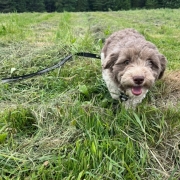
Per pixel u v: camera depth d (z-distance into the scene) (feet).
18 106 1.61
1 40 3.12
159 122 1.51
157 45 3.33
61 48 2.48
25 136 1.41
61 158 1.22
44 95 1.84
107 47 1.85
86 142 1.26
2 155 1.19
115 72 1.52
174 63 2.51
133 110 1.56
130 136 1.38
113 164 1.18
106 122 1.42
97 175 1.14
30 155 1.24
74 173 1.15
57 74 2.05
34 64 2.27
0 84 1.92
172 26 5.98
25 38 3.35
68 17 7.50
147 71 1.40
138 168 1.21
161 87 1.97
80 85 1.84
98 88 1.89
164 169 1.25
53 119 1.49
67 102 1.62
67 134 1.36
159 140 1.37
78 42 2.77
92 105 1.59
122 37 1.81
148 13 11.30
